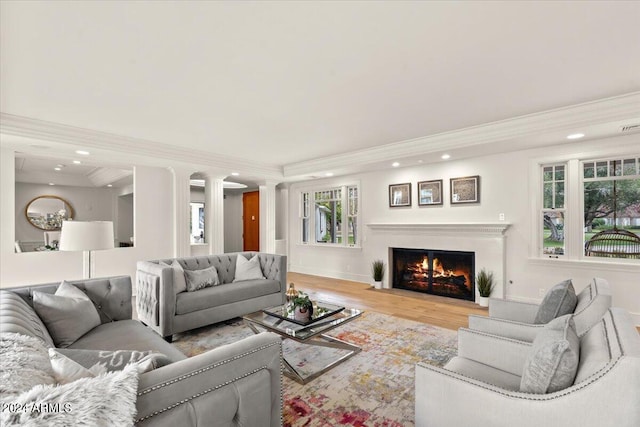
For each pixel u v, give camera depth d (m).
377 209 6.01
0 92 2.75
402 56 2.19
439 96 2.90
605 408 1.05
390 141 4.58
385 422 1.92
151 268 3.32
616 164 3.76
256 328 3.14
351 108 3.18
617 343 1.17
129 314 2.72
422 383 1.47
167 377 1.11
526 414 1.19
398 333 3.39
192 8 1.67
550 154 4.09
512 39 1.98
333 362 2.70
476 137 3.88
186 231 5.38
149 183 5.11
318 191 7.19
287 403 2.11
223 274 4.28
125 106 3.10
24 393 0.87
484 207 4.66
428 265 5.28
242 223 9.19
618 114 2.95
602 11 1.70
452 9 1.69
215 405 1.19
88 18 1.75
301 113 3.33
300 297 2.98
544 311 2.14
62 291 2.33
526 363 1.38
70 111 3.24
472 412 1.32
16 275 3.96
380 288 5.65
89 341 2.11
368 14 1.73
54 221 7.30
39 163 5.68
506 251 4.47
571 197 3.99
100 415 0.88
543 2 1.63
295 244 7.61
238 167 5.81
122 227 8.19
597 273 3.80
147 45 2.04
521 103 3.10
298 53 2.14
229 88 2.69
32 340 1.25
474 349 1.82
